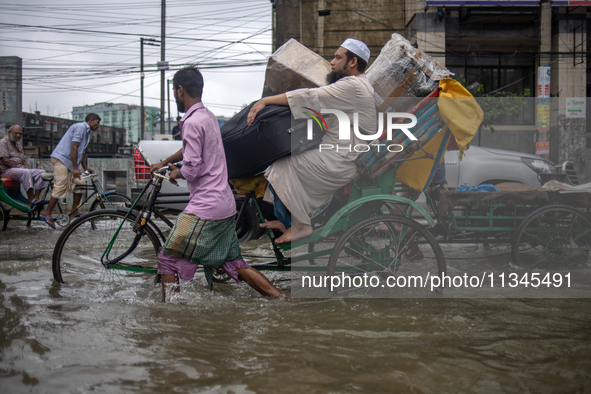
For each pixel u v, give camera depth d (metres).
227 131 2.99
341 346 2.08
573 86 13.91
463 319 2.51
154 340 2.13
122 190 11.18
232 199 2.88
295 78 3.07
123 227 3.24
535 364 1.90
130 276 3.34
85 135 6.16
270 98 2.82
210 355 1.96
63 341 2.10
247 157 2.93
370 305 2.79
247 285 3.30
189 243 2.73
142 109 24.75
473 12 13.56
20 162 6.86
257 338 2.18
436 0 13.45
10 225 6.91
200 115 2.76
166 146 5.98
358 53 2.94
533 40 14.87
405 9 14.45
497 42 14.96
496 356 1.98
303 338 2.18
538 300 2.92
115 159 11.12
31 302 2.79
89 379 1.71
